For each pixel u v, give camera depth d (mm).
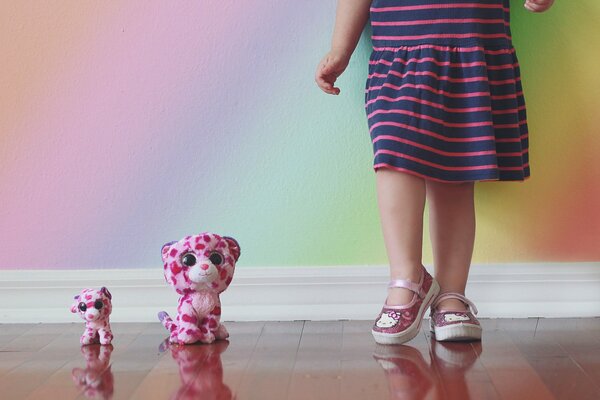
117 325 1701
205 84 1723
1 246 1748
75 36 1721
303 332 1587
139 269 1739
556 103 1712
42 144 1736
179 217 1740
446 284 1557
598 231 1725
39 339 1562
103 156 1735
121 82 1726
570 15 1696
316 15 1705
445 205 1558
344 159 1725
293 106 1721
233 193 1735
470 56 1473
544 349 1400
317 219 1733
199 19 1714
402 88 1468
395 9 1504
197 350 1437
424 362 1310
